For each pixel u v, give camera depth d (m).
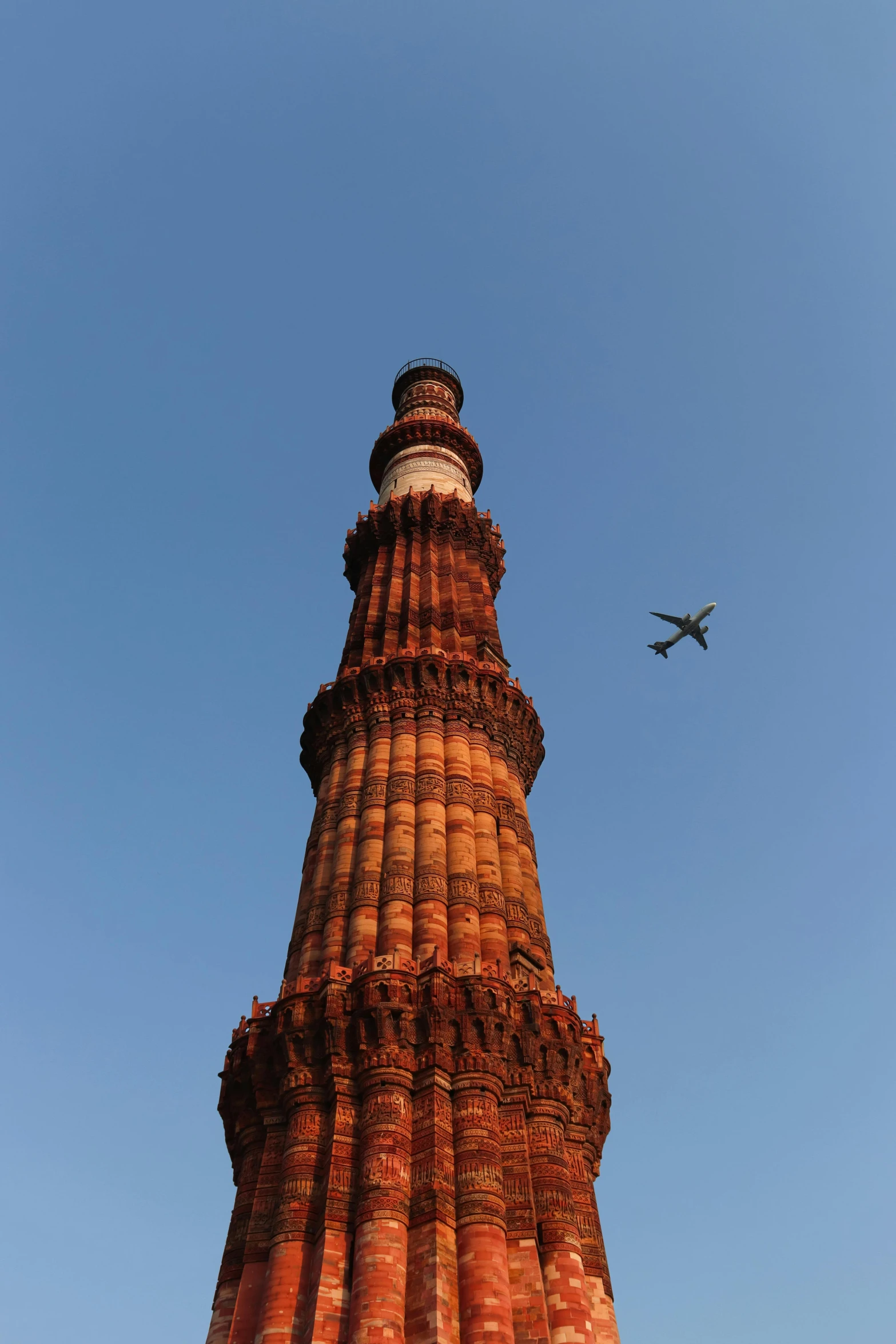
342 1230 22.67
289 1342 21.11
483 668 39.81
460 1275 21.56
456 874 31.36
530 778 40.31
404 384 68.75
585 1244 24.81
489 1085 25.53
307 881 34.12
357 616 46.03
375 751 36.31
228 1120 27.64
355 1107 25.31
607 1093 28.92
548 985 30.80
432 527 49.84
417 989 27.06
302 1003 27.48
